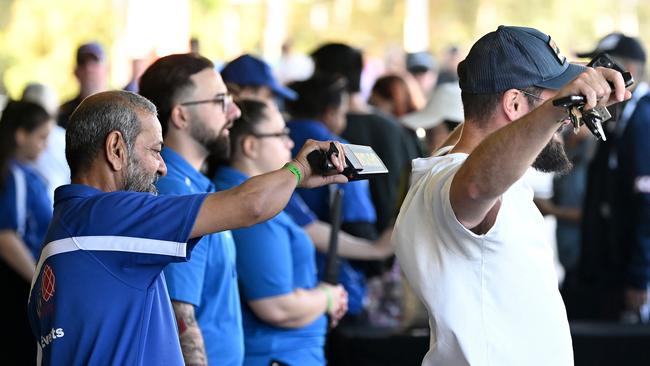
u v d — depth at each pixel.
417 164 4.57
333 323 6.92
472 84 4.48
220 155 6.02
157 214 4.34
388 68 21.39
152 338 4.45
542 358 4.33
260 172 6.62
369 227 8.38
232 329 5.77
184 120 5.76
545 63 4.45
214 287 5.68
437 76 19.23
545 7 45.56
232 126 6.53
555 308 4.38
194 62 5.79
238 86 8.11
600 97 3.70
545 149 4.51
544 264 4.39
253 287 6.32
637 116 9.45
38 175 9.11
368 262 8.27
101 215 4.39
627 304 9.77
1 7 27.53
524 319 4.32
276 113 6.68
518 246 4.30
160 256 4.33
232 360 5.77
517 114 4.45
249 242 6.32
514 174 3.82
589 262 10.05
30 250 9.05
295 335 6.54
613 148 9.65
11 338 8.68
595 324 8.61
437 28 45.06
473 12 45.56
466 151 4.50
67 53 26.70
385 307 8.31
